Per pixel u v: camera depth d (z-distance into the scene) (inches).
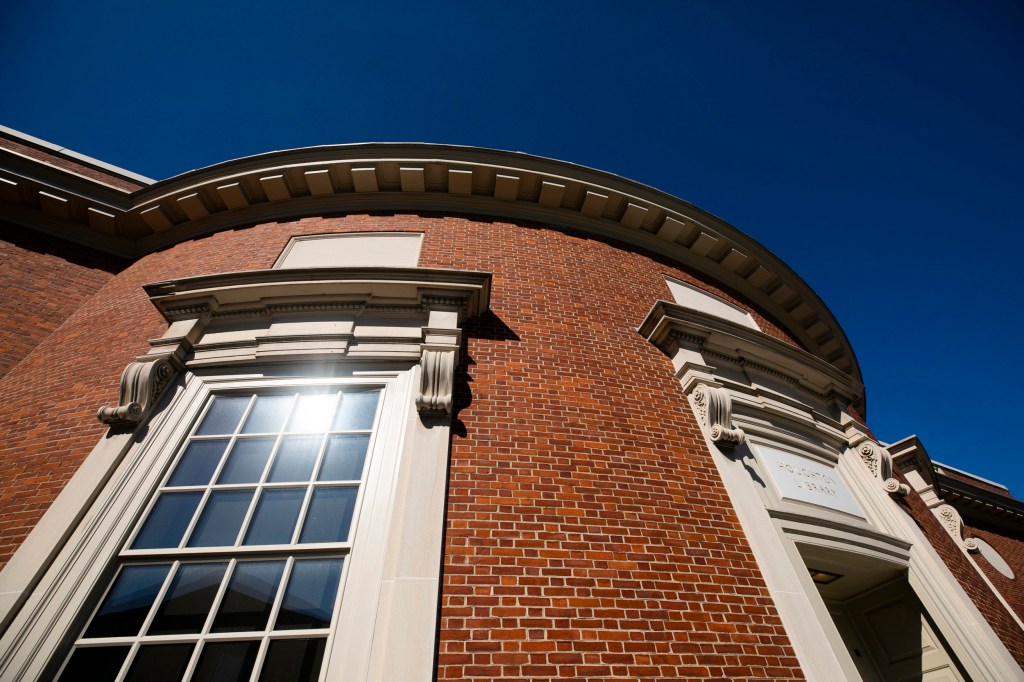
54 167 315.3
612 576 153.6
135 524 153.8
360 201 324.2
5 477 174.4
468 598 138.5
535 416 197.2
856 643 236.8
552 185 327.0
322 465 170.7
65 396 210.7
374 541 147.6
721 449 213.0
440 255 277.7
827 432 281.0
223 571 140.5
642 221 349.4
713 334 265.6
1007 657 199.0
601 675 131.4
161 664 122.0
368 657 122.1
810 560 211.8
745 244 374.0
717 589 161.2
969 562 296.0
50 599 133.2
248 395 198.5
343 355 205.8
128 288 286.7
